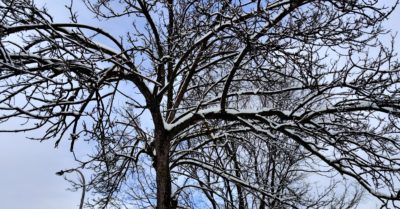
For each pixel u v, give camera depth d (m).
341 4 7.04
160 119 8.06
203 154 9.41
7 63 6.20
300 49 7.14
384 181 7.49
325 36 7.19
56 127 7.87
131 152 9.53
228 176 9.00
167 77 9.75
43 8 7.53
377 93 7.38
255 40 7.00
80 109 7.61
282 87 9.39
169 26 9.12
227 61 9.27
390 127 8.17
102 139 7.68
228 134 9.05
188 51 7.88
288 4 7.25
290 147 11.41
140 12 8.70
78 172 11.10
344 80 7.14
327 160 7.62
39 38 8.03
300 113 7.81
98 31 7.65
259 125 8.65
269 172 12.66
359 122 7.95
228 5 6.80
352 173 7.48
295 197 9.91
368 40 7.40
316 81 7.07
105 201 10.48
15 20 7.09
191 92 10.77
